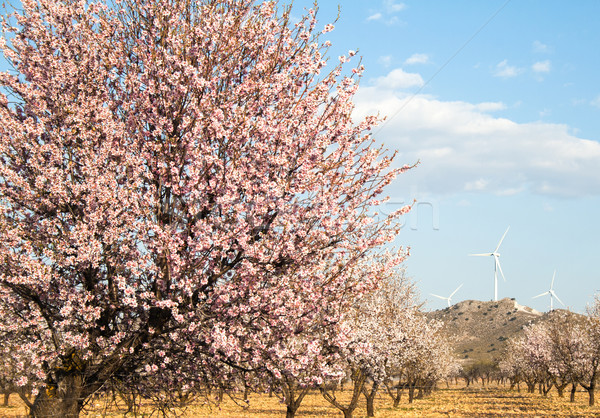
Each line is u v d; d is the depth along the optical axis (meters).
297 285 8.91
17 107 9.18
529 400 52.88
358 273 9.84
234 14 9.97
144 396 9.31
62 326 8.27
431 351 42.97
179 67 9.20
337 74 10.09
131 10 9.88
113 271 8.74
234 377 9.24
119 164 8.90
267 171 9.04
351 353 10.04
